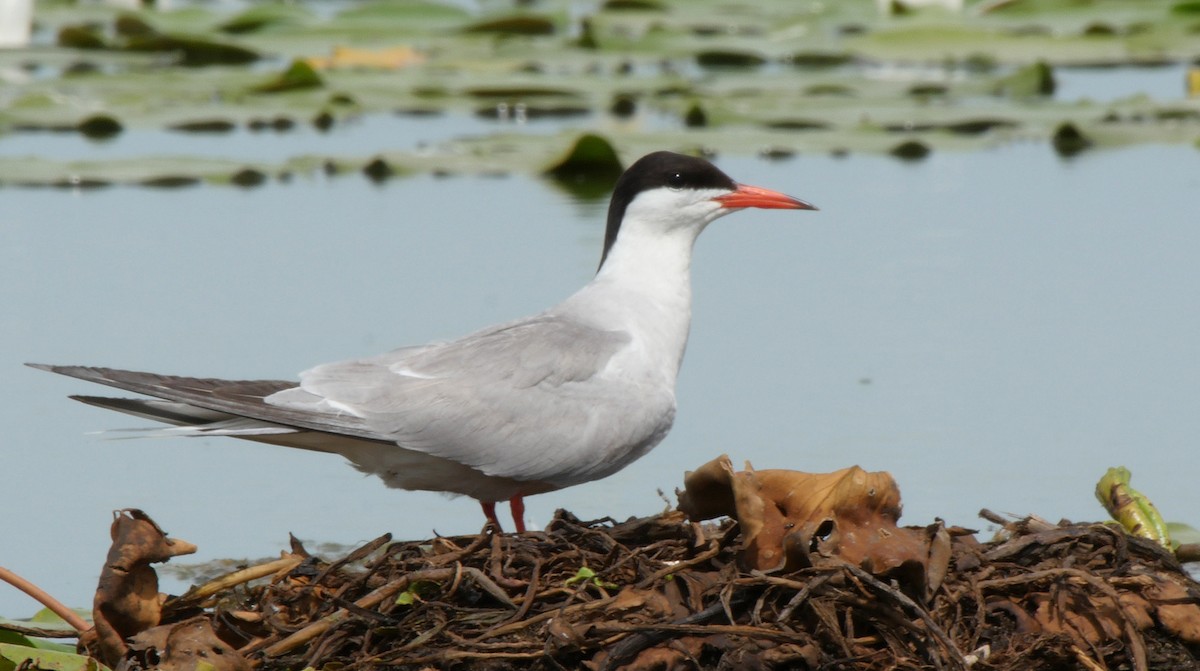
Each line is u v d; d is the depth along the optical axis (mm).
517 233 15680
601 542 7980
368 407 9117
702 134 18922
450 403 9172
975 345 12875
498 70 23453
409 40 26203
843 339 13047
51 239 15695
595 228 15805
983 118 19781
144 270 14672
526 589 7676
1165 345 12805
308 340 12789
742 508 7637
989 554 7949
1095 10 27469
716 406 11773
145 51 24500
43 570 9562
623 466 9664
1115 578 7848
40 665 7605
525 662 7336
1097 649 7539
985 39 24875
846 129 19438
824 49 24641
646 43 25453
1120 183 17703
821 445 10992
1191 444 11016
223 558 9633
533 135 19141
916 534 7840
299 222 16375
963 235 15672
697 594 7547
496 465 9250
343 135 20766
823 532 7668
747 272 14781
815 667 7207
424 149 18359
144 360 12289
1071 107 20781
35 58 23688
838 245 15461
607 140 17203
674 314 10133
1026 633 7613
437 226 16078
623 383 9562
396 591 7605
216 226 16234
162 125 19500
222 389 8969
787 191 17391
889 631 7402
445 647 7367
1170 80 23766
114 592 7574
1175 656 7754
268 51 25016
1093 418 11469
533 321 9742
